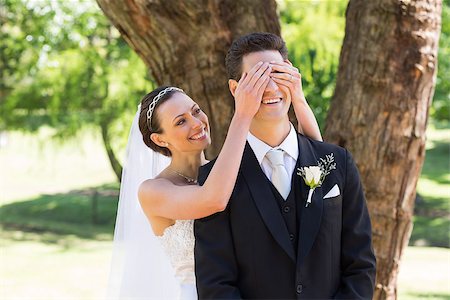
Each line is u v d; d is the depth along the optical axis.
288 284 2.31
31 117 13.58
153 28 3.44
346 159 2.48
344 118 3.50
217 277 2.30
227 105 3.49
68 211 16.17
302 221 2.33
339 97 3.57
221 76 3.48
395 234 3.55
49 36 12.70
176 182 2.74
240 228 2.33
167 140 2.74
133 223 3.03
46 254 11.18
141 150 3.06
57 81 12.10
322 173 2.38
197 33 3.44
